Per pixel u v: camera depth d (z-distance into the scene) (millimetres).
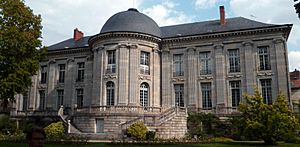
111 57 34000
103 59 33969
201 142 21688
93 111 30859
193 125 29781
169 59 35500
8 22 25062
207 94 33781
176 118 28609
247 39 32719
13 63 24453
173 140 21859
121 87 32469
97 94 33812
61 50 40844
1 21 24641
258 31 32125
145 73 34219
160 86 35250
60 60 41469
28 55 26516
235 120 25953
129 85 32719
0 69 24438
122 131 26531
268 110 21031
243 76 32344
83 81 39438
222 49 33562
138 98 32938
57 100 40781
